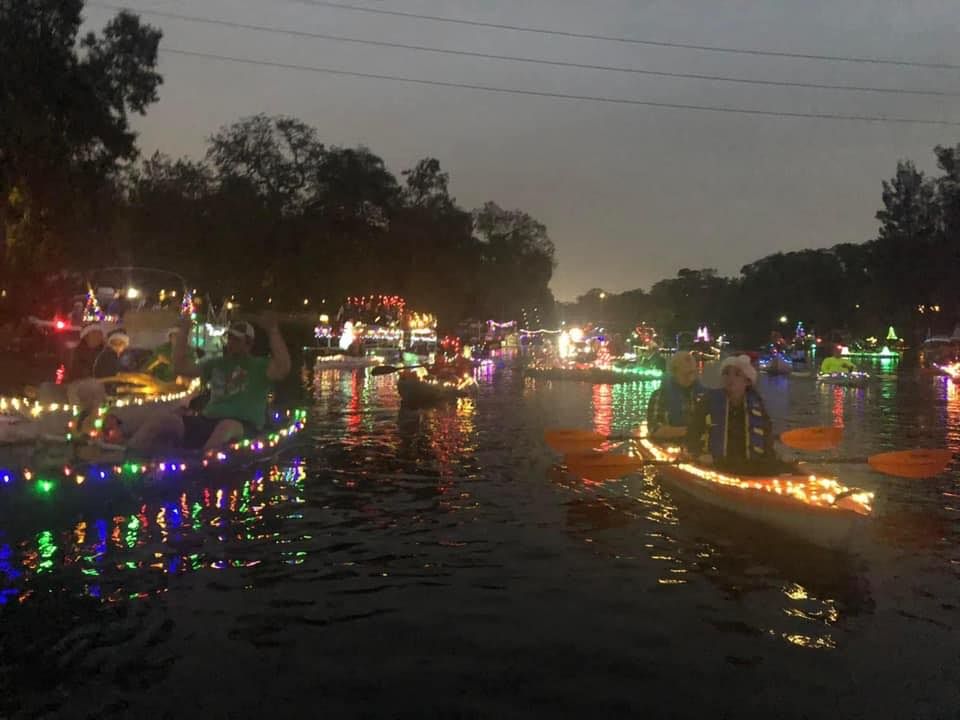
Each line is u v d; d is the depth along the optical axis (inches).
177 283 1788.9
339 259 2209.6
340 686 182.4
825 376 1416.1
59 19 1112.2
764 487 310.5
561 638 209.0
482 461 461.7
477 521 323.3
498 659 196.7
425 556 276.7
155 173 2114.9
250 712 171.0
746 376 334.6
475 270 2997.0
